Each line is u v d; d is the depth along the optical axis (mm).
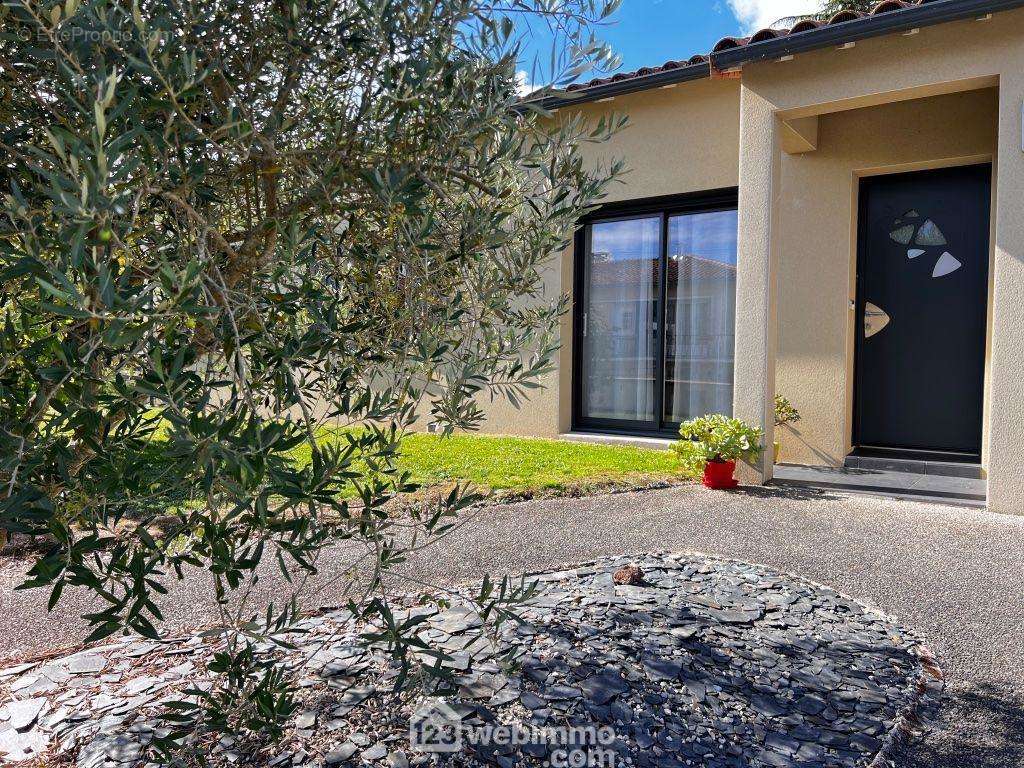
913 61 5473
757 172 6211
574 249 9109
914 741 2432
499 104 1868
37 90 1599
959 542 4562
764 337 6258
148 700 2660
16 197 1233
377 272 1931
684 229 8438
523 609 3324
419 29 1786
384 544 1973
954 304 7145
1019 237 5094
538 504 5672
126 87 1389
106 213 1080
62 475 1366
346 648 2992
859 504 5617
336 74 1875
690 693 2639
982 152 6590
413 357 1840
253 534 1804
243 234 1867
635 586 3693
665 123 8109
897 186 7359
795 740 2402
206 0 1650
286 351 1569
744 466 6363
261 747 2283
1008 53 5125
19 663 3084
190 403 1351
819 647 3057
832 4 15844
